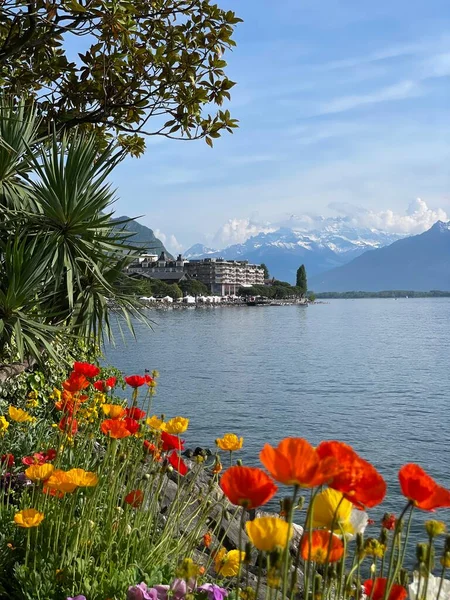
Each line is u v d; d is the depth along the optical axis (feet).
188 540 12.70
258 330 322.75
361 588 7.56
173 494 19.03
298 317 506.48
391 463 62.64
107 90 31.22
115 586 10.12
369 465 5.78
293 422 83.46
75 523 11.68
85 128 33.12
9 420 20.39
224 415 86.99
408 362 169.27
